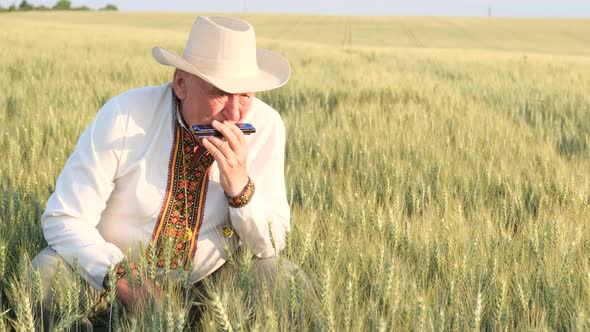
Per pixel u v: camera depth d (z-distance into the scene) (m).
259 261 2.64
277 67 2.47
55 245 2.41
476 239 2.66
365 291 2.42
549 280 2.49
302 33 69.00
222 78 2.27
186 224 2.52
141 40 27.61
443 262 2.61
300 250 2.63
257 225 2.48
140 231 2.52
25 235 2.78
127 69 11.04
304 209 3.36
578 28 82.19
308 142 5.05
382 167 4.30
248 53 2.32
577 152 5.59
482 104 8.11
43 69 10.48
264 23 84.12
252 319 2.19
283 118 6.23
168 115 2.47
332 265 2.48
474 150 4.87
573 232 3.11
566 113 8.04
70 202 2.42
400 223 3.01
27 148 4.31
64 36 26.91
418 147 4.98
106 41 24.14
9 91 7.37
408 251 2.73
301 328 2.12
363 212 3.02
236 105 2.30
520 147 5.10
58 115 5.49
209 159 2.49
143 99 2.48
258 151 2.64
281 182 2.69
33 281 2.28
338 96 8.43
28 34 26.38
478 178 4.05
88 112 6.00
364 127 5.71
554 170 4.48
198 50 2.29
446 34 71.94
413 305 2.20
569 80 13.54
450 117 6.47
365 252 2.65
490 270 2.50
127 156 2.44
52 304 2.33
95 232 2.43
